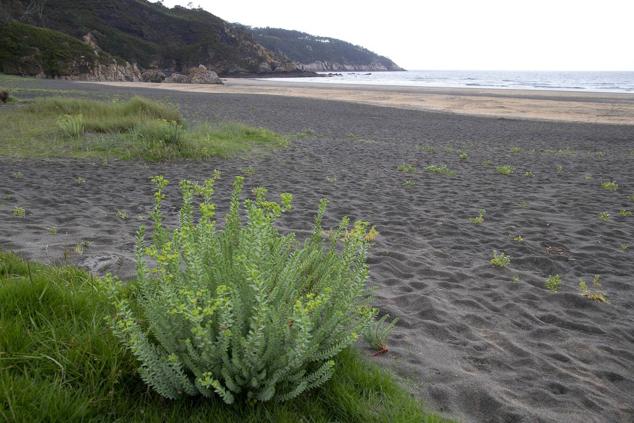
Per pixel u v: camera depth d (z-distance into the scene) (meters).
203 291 2.16
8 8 81.06
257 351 2.15
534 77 150.75
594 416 2.75
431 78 131.88
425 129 20.78
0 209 6.07
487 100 40.53
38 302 2.74
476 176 11.08
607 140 18.83
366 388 2.59
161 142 11.45
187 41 113.31
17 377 2.14
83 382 2.26
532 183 10.55
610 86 83.56
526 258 5.70
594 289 4.91
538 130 21.52
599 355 3.54
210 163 10.84
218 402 2.29
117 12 104.69
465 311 4.14
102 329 2.58
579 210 8.30
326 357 2.41
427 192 9.18
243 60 119.44
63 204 6.65
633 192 9.91
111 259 4.44
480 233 6.71
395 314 3.91
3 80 40.97
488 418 2.65
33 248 4.60
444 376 2.99
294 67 132.12
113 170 9.34
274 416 2.25
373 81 101.00
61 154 10.49
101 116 15.09
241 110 25.20
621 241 6.62
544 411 2.76
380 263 5.15
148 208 6.77
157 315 2.33
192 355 2.17
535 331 3.85
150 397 2.30
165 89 45.34
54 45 65.50
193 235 2.90
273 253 2.83
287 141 14.93
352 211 7.41
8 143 11.21
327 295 2.23
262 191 3.04
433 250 5.82
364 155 13.41
